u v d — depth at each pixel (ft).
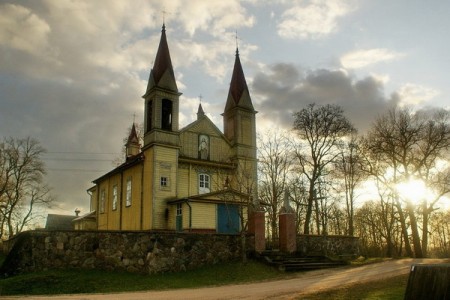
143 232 72.69
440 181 128.06
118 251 71.92
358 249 108.06
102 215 154.20
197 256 76.48
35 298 50.01
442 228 241.35
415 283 28.63
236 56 147.84
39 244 69.97
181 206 112.27
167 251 73.20
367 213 199.21
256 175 133.90
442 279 27.02
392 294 45.55
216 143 134.51
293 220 91.35
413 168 129.49
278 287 57.21
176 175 121.39
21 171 167.73
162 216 116.37
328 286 55.57
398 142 129.29
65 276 64.64
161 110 124.26
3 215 164.35
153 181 117.29
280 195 128.98
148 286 61.93
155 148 119.65
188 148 128.36
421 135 127.85
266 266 78.02
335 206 180.04
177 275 70.38
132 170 132.05
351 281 59.98
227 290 55.88
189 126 130.21
